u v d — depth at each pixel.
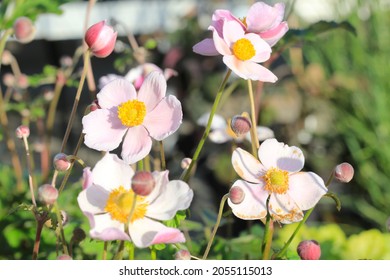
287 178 0.74
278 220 0.73
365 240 0.99
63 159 0.71
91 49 0.75
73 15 1.92
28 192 0.95
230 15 0.77
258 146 0.76
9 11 0.91
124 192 0.69
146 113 0.73
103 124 0.74
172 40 1.89
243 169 0.74
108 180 0.70
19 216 0.89
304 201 0.73
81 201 0.68
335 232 1.02
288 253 0.78
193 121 1.62
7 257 0.87
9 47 1.88
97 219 0.68
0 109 0.99
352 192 1.50
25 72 2.20
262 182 0.74
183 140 1.58
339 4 1.59
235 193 0.71
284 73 1.63
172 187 0.69
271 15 0.77
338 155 1.54
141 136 0.73
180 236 0.67
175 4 1.98
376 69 1.51
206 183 1.44
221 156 1.45
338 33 1.57
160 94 0.73
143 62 0.98
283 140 1.51
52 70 1.02
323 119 1.54
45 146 1.03
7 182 1.01
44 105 1.12
